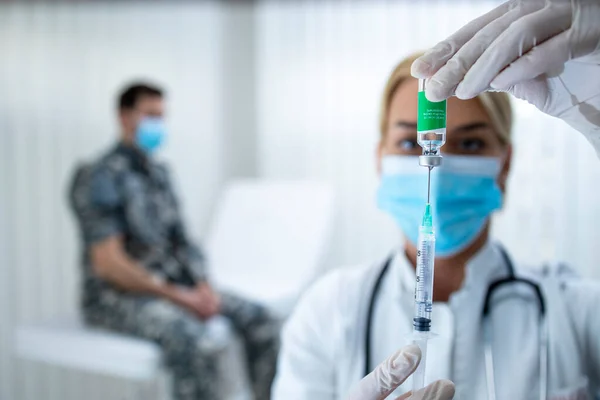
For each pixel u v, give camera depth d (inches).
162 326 73.7
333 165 115.0
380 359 30.3
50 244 102.9
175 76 118.6
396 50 107.4
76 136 105.3
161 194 89.8
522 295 30.8
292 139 118.4
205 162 124.2
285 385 32.4
